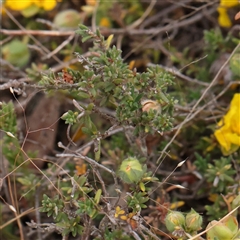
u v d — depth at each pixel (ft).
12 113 1.86
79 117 1.76
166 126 1.76
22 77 2.08
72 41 2.15
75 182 1.76
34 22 2.16
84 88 1.75
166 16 2.16
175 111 1.90
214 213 1.86
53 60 2.15
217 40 2.02
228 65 1.98
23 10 2.10
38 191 1.88
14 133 1.87
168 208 1.79
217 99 2.00
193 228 1.73
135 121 1.77
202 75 2.03
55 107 2.06
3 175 1.92
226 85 1.98
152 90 1.77
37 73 1.99
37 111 2.06
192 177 1.94
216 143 1.94
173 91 2.08
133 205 1.74
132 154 1.89
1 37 2.14
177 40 2.16
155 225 1.82
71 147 2.03
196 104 1.88
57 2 2.17
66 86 1.77
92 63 1.77
